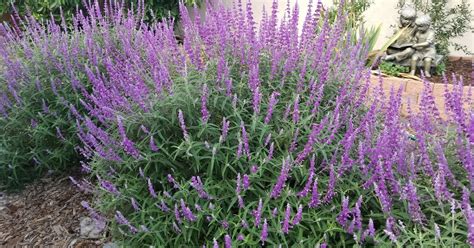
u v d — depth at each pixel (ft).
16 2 25.48
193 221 8.41
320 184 8.49
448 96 8.96
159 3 25.50
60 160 12.57
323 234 8.08
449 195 7.44
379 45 24.49
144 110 9.44
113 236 10.12
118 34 14.17
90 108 10.50
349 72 10.41
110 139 9.70
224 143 8.89
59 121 12.22
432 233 7.09
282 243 7.84
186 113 9.18
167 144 9.18
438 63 20.62
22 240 10.98
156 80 9.36
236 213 8.58
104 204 9.62
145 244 8.71
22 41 14.37
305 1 25.04
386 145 8.13
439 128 9.25
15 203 12.53
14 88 12.94
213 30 10.51
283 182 7.79
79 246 10.45
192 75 9.71
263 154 8.61
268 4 25.94
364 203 8.19
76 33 13.91
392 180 7.75
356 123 9.68
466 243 6.88
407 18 20.49
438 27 21.86
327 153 8.87
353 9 21.53
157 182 9.41
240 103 9.22
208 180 8.55
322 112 9.59
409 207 7.43
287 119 9.34
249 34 10.42
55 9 25.53
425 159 8.11
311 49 10.75
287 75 10.19
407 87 18.29
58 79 12.69
